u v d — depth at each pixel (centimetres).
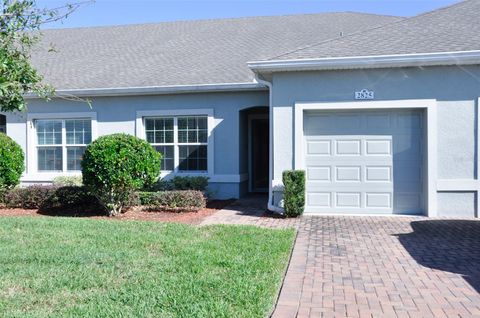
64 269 592
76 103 1473
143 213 1124
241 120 1408
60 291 509
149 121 1450
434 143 1042
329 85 1083
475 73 1031
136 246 728
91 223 945
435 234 849
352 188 1104
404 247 746
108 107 1455
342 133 1107
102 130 1459
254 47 1628
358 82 1071
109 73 1539
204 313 438
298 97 1096
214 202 1304
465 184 1034
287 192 1049
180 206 1139
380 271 608
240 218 1047
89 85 1457
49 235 812
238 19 1991
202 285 523
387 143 1092
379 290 530
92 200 1194
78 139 1495
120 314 438
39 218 1020
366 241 794
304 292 522
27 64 674
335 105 1080
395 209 1091
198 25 1962
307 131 1120
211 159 1395
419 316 451
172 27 1970
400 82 1055
